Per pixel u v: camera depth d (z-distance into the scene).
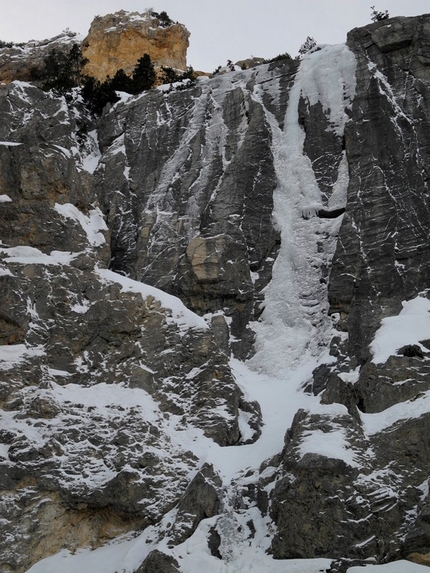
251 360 37.06
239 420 32.97
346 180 41.19
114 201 44.56
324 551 25.80
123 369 33.34
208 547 27.22
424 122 41.12
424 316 32.84
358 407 29.66
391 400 29.06
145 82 56.25
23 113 46.19
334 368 34.53
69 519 29.52
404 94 42.41
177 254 41.03
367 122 41.56
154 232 42.12
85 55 71.25
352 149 41.25
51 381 32.38
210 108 46.75
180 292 38.91
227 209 41.47
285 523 26.66
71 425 30.84
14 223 37.25
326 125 43.56
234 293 38.50
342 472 26.61
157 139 46.75
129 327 34.00
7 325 33.38
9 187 38.00
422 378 29.34
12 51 75.31
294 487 26.92
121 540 29.14
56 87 54.78
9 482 29.14
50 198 38.28
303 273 39.19
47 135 40.69
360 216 38.62
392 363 29.81
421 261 37.06
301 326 37.56
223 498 28.81
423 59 42.78
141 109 48.50
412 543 25.38
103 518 29.67
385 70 43.59
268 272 39.81
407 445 27.45
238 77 48.09
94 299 34.84
